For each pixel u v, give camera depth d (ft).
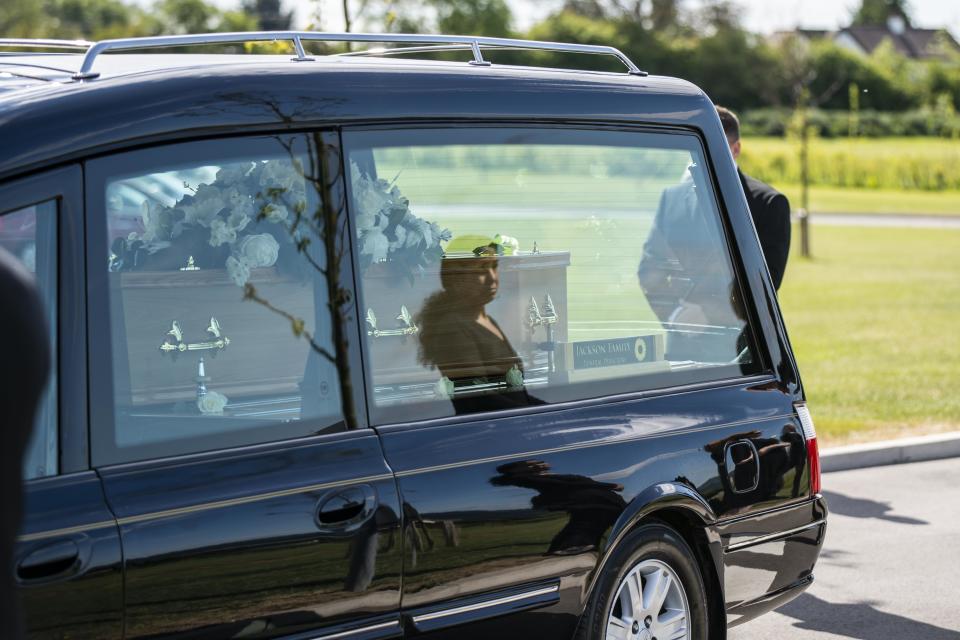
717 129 33.88
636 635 30.14
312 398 25.03
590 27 540.11
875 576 47.96
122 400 22.45
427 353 26.94
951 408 78.13
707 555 31.73
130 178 23.00
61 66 26.17
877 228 250.57
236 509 22.81
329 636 23.95
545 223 29.73
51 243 21.88
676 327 32.19
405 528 25.04
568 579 27.86
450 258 27.68
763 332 33.88
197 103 24.11
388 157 26.86
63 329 21.86
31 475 21.21
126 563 21.38
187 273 23.72
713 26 555.69
